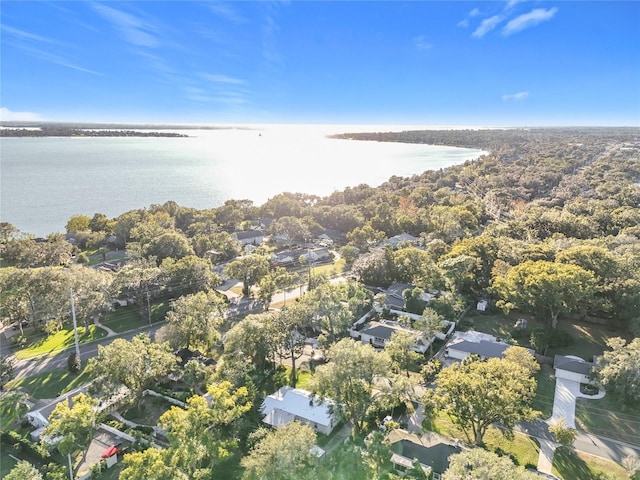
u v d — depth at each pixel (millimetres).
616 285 57312
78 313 58125
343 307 57938
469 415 35188
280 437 30328
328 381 37094
